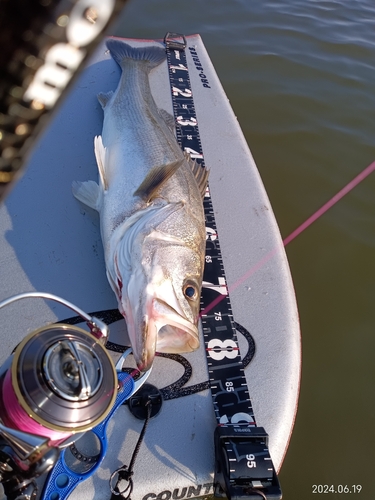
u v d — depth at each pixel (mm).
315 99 1251
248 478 505
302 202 1013
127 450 536
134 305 593
